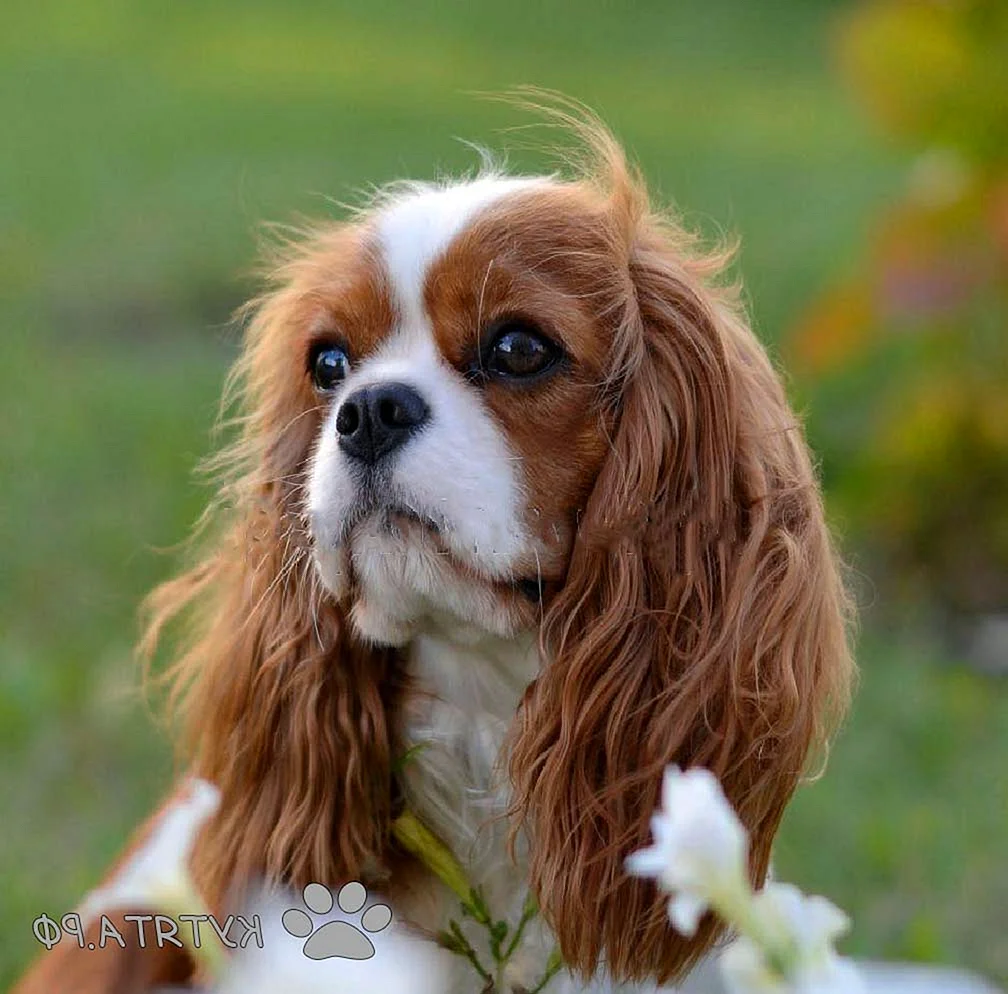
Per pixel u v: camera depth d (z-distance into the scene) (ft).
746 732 15.15
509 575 14.78
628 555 15.23
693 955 15.03
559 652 15.23
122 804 26.12
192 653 18.08
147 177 69.72
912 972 10.13
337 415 14.79
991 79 34.22
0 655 31.04
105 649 31.50
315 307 16.49
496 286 15.03
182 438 42.75
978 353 35.50
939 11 34.63
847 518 36.04
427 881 16.26
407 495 14.46
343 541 14.92
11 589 34.30
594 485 15.42
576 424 15.24
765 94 94.63
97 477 40.50
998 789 26.58
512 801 15.55
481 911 15.38
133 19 105.91
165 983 17.26
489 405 14.99
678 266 16.66
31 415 44.50
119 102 84.58
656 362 15.88
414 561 14.61
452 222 15.43
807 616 15.62
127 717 28.66
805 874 23.88
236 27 106.11
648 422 15.48
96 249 59.77
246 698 16.70
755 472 15.92
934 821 25.22
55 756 27.63
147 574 35.04
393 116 81.35
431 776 16.21
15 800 26.18
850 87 36.45
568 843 15.10
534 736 15.30
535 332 15.03
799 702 15.30
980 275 34.09
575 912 15.02
